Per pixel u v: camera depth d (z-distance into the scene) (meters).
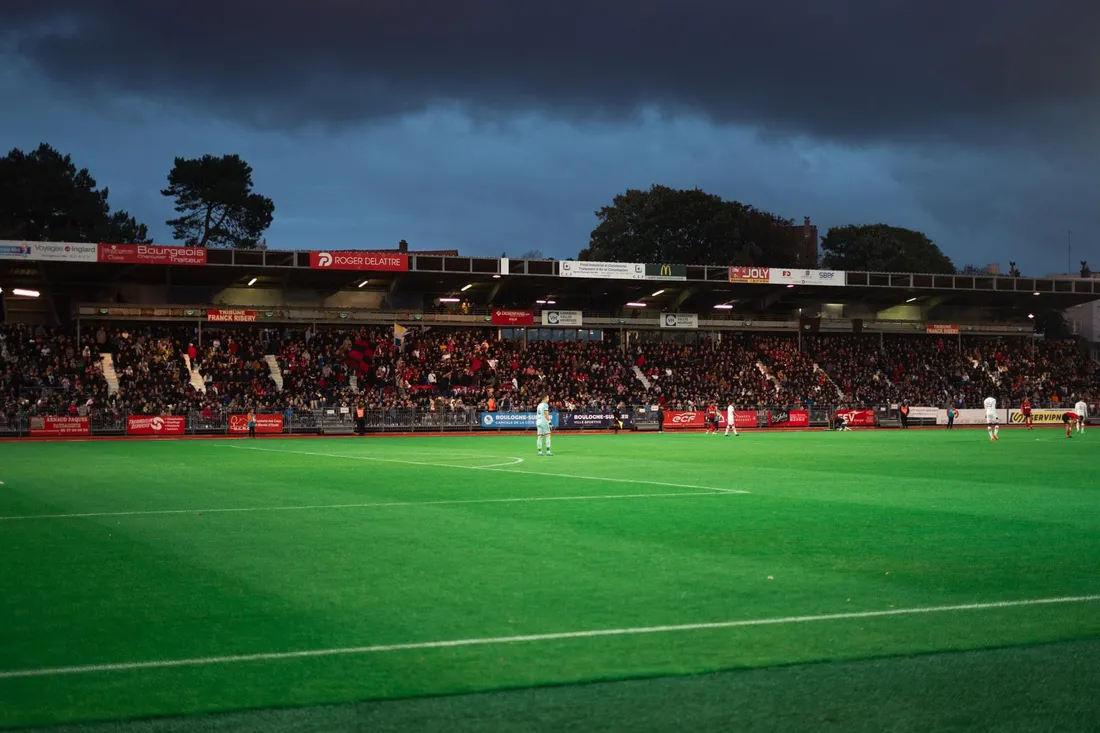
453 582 11.94
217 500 21.77
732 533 16.27
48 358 66.12
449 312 77.00
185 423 61.78
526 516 18.67
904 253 120.31
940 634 9.30
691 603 10.70
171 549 14.64
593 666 8.23
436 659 8.47
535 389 75.38
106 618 10.06
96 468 32.09
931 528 16.86
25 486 25.41
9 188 96.94
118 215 106.25
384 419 66.44
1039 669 8.10
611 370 79.81
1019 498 22.00
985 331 91.50
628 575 12.38
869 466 32.53
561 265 74.75
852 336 90.75
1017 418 80.69
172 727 6.77
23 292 67.94
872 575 12.38
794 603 10.70
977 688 7.57
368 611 10.35
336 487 24.94
